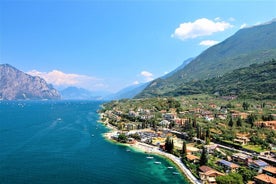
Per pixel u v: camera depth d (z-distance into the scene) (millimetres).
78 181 136875
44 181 135125
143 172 154500
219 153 185125
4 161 168875
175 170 159625
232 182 129000
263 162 157000
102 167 162125
